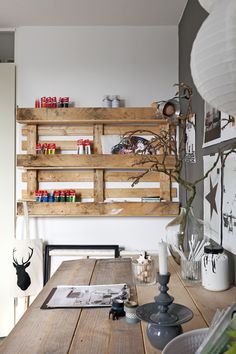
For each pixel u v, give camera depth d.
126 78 2.78
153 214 2.63
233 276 1.48
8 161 2.76
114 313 1.15
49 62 2.79
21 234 2.75
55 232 2.75
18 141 2.78
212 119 1.76
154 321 0.92
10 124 2.77
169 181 2.71
